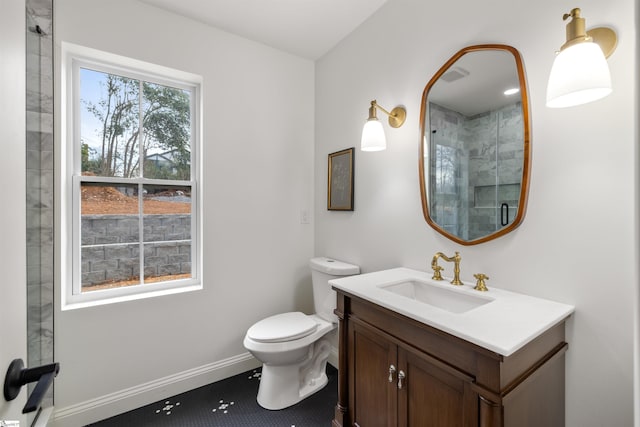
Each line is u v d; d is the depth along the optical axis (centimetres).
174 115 199
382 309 117
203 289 197
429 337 101
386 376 120
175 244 199
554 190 108
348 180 207
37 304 148
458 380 92
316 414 169
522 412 87
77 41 156
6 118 51
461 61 137
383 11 179
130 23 170
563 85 84
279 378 176
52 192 152
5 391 49
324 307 203
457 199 138
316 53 233
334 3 177
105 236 177
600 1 96
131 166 185
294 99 235
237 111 209
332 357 221
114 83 180
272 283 226
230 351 208
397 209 172
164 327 183
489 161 126
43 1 148
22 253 58
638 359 68
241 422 162
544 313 99
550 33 108
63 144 159
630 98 91
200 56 193
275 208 227
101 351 164
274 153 226
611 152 95
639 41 68
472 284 133
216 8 181
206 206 197
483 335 84
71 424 155
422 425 104
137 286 185
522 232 117
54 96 152
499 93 123
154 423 161
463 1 137
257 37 211
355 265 203
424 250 157
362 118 197
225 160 204
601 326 98
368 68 191
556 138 107
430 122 150
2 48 49
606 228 96
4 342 49
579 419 103
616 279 95
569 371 105
